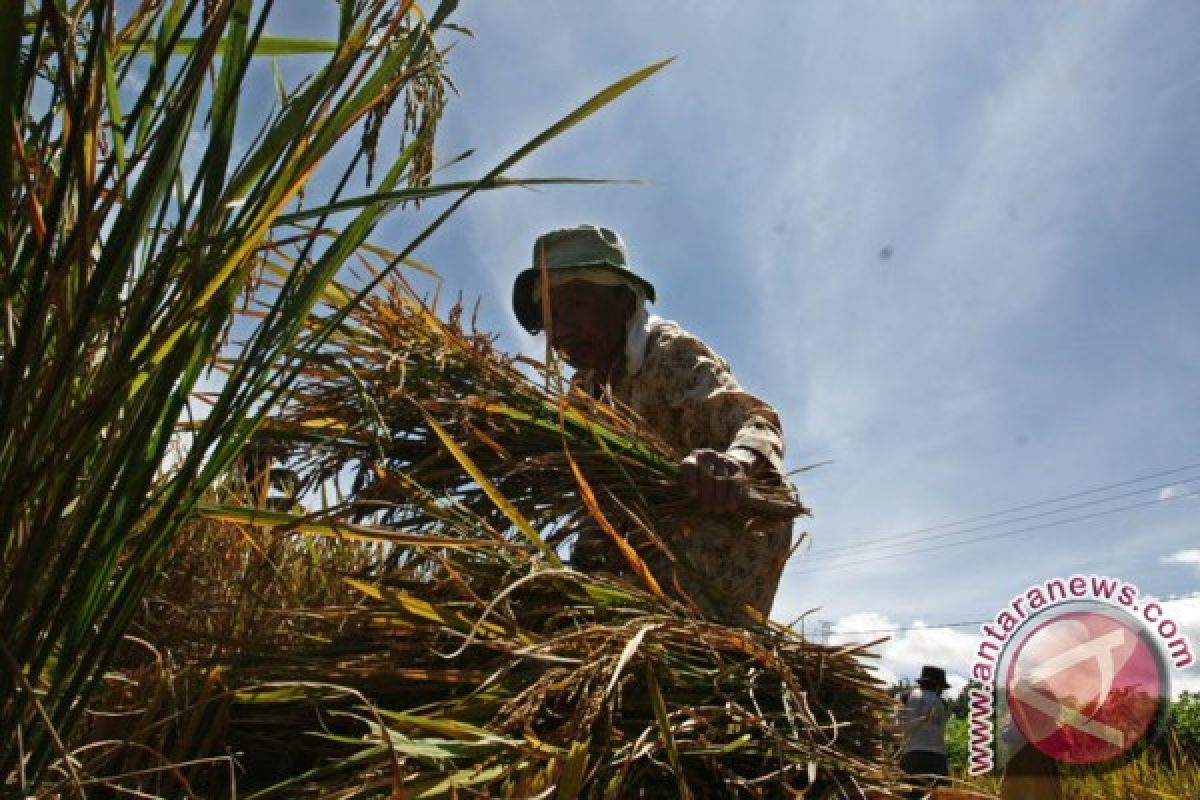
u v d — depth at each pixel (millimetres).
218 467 1146
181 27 990
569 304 2742
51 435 987
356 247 1214
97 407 994
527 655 1586
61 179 900
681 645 1773
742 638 1803
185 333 1066
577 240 2693
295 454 2238
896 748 1963
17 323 1039
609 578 1928
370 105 1130
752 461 2244
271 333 1144
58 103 1100
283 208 1078
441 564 1877
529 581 1891
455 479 2246
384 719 1469
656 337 2666
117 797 1381
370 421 2111
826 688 1908
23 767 965
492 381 2295
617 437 2332
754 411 2416
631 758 1456
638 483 2289
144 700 1523
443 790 1301
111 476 1034
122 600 1082
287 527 1466
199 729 1558
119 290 1006
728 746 1574
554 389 2332
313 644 1873
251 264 1120
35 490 1006
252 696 1579
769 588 2395
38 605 1041
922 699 5469
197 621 1920
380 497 2119
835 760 1693
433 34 1168
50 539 991
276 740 1623
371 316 2285
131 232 966
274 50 1233
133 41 1229
